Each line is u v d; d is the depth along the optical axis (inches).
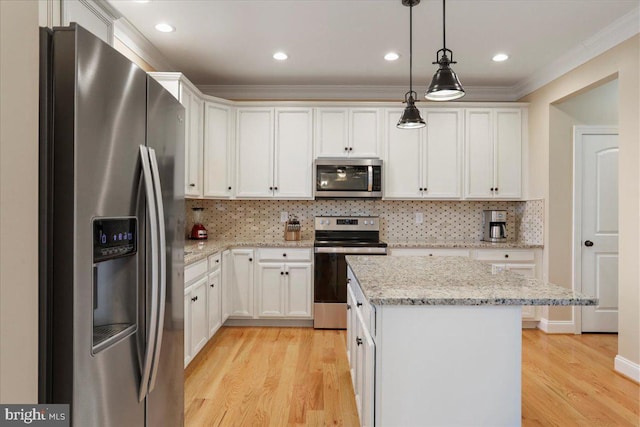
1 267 28.1
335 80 168.6
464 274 81.5
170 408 64.7
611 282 154.5
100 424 43.3
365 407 72.1
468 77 164.2
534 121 164.2
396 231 179.5
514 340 64.4
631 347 111.3
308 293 159.0
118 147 46.7
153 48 134.7
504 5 106.4
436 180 168.1
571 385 106.3
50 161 39.1
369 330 70.7
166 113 61.9
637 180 109.7
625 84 114.8
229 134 165.3
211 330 132.4
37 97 31.6
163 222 54.9
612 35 119.0
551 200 154.0
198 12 110.3
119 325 50.6
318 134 167.3
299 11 109.8
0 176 27.9
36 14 31.2
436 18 113.6
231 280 157.6
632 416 90.4
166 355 62.6
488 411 64.4
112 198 45.3
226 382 106.7
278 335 149.1
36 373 31.7
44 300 38.9
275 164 167.2
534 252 158.4
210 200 178.2
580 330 153.9
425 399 64.4
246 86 175.2
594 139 154.9
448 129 168.2
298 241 167.9
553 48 134.4
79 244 39.7
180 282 70.1
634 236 110.7
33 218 31.4
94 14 69.1
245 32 122.8
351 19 114.5
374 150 167.6
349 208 179.0
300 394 99.9
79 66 39.6
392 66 151.9
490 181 168.1
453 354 64.2
